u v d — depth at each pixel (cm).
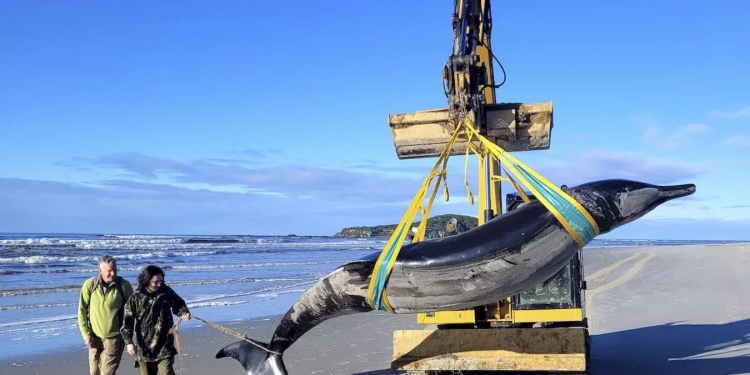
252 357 749
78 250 4684
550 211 577
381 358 1030
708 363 889
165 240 7800
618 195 576
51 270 2992
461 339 766
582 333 740
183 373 977
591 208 568
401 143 808
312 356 1054
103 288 718
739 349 963
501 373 830
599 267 2505
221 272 3016
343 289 648
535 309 755
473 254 579
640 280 1948
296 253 5256
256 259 4206
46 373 1016
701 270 2148
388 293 610
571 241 573
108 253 4438
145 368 686
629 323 1236
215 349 1171
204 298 1962
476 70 722
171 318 698
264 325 1454
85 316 722
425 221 659
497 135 759
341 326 1371
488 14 861
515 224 582
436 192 664
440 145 800
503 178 749
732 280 1831
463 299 593
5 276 2702
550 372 781
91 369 725
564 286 750
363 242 9675
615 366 893
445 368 761
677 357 936
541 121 755
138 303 685
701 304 1419
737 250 3098
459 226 804
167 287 706
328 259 4256
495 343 757
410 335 780
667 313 1322
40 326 1455
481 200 800
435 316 779
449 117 700
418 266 592
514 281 580
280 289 2228
